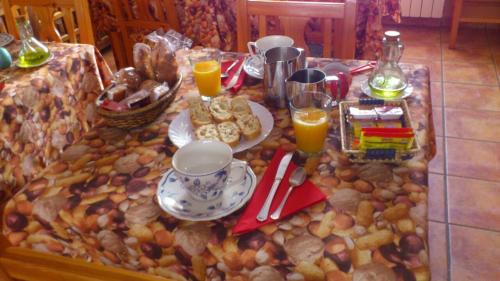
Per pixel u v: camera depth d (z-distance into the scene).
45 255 0.88
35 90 1.27
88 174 0.89
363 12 2.00
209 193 0.76
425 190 0.79
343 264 0.67
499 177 1.96
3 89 1.24
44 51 1.39
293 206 0.76
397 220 0.73
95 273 0.86
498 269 1.57
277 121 1.02
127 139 0.99
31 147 1.27
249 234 0.73
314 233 0.72
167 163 0.91
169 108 1.10
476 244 1.67
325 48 1.44
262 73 1.22
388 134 0.83
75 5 1.55
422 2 3.23
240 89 1.17
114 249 0.79
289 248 0.70
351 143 0.88
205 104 1.08
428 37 3.24
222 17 2.20
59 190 0.85
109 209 0.79
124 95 1.05
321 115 0.89
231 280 0.72
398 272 0.65
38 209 0.81
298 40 1.45
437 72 2.79
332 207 0.77
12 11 1.70
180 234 0.74
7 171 1.20
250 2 1.42
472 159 2.07
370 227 0.72
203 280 0.75
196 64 1.13
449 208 1.82
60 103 1.36
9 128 1.20
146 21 2.35
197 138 0.94
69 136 1.41
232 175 0.81
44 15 1.67
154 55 1.11
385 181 0.81
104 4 2.44
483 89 2.58
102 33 2.82
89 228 0.78
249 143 0.94
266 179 0.84
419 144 0.88
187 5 2.20
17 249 0.91
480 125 2.29
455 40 3.02
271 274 0.70
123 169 0.90
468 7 3.02
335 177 0.84
